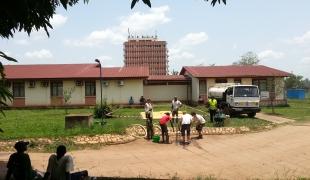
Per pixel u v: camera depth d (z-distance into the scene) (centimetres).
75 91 4134
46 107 4103
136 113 3306
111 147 1983
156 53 7706
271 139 2197
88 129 2148
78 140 2006
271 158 1741
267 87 4225
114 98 4128
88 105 4112
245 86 2992
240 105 2959
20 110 3888
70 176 879
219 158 1742
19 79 4053
